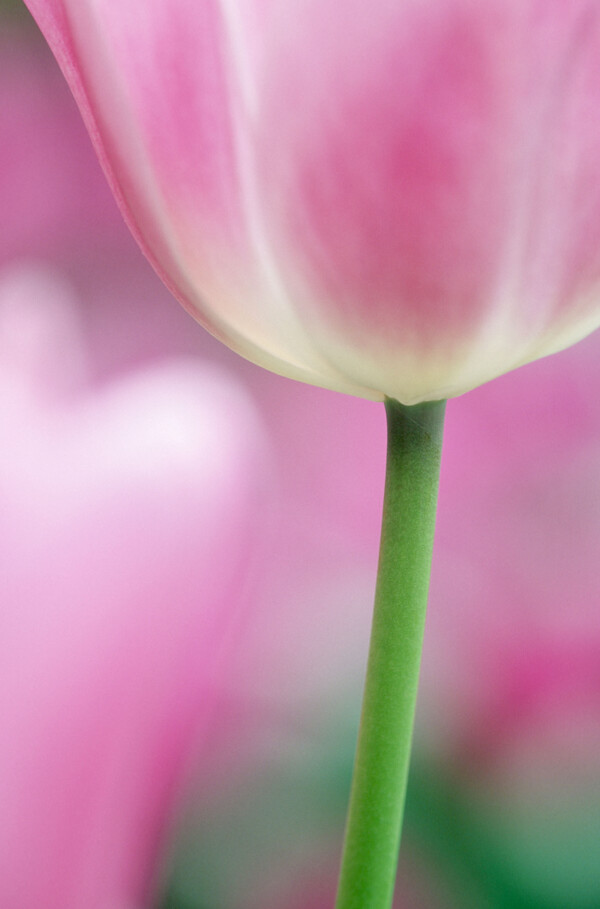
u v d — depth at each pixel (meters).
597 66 0.36
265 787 0.73
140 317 0.97
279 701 0.74
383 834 0.38
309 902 0.71
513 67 0.36
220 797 0.70
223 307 0.38
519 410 0.89
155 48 0.37
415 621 0.39
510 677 0.75
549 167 0.37
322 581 0.82
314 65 0.36
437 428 0.39
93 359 0.95
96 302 0.98
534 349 0.38
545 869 0.74
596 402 0.89
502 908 0.73
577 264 0.38
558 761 0.74
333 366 0.39
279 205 0.37
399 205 0.37
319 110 0.36
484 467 0.86
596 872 0.74
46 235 0.99
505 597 0.78
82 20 0.37
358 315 0.38
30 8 0.38
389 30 0.36
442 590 0.79
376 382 0.38
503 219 0.37
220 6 0.36
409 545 0.39
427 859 0.74
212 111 0.37
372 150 0.36
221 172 0.37
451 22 0.36
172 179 0.38
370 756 0.38
